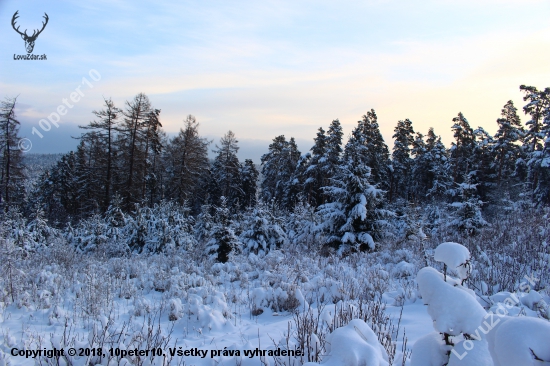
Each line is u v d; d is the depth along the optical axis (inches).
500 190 1278.3
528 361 74.0
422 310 239.1
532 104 1325.0
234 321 243.9
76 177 1525.6
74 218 1264.8
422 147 1737.2
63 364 144.6
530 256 361.1
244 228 639.8
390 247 557.6
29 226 691.4
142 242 660.7
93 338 157.3
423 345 116.1
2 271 291.9
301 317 217.5
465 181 642.8
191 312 243.0
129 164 1243.8
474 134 1585.9
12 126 1034.1
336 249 562.3
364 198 544.7
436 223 848.3
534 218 596.4
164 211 690.8
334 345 131.6
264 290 283.7
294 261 432.1
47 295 267.7
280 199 1711.4
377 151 1477.6
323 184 1462.8
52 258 463.2
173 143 1461.6
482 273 302.7
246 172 1811.0
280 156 1859.0
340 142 1437.0
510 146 1477.6
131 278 383.9
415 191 1764.3
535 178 1243.2
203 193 1668.3
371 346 127.3
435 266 388.8
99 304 249.9
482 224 606.2
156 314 257.1
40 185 1526.8
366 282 316.2
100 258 506.3
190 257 531.8
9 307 238.1
